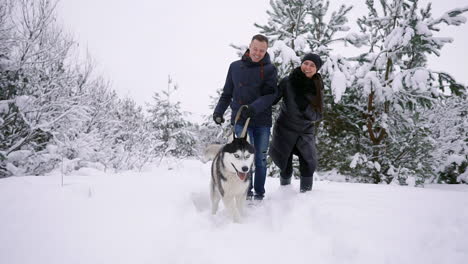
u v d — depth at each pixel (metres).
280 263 1.96
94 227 2.31
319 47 7.88
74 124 5.76
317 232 2.45
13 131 5.24
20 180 3.45
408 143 8.07
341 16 8.05
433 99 7.23
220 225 3.04
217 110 4.00
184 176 5.17
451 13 6.87
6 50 5.55
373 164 7.77
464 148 10.25
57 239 2.06
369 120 7.99
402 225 2.32
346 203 3.00
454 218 2.41
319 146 8.65
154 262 1.96
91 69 6.96
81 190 3.13
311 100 3.80
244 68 3.78
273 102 3.94
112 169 6.10
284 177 4.31
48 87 5.65
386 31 8.06
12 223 2.19
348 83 6.93
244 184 3.29
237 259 2.01
